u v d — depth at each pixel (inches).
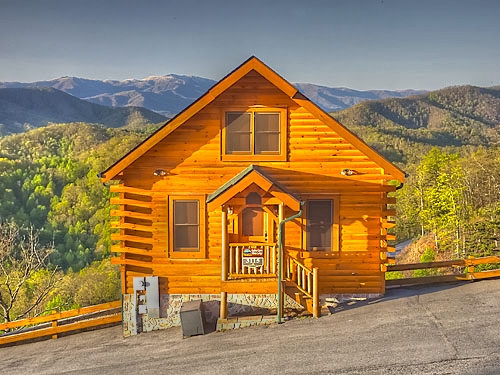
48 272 1487.5
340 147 576.7
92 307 618.2
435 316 523.5
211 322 575.5
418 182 2383.1
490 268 1025.5
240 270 565.0
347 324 516.4
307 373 414.0
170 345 520.1
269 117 575.5
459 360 416.2
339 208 580.7
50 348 569.6
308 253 583.8
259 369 430.0
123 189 578.2
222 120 573.0
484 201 2053.4
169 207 579.8
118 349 533.3
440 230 1918.1
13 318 1203.9
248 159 577.0
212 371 436.5
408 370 404.2
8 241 1369.3
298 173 577.9
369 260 585.3
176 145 577.0
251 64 550.6
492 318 508.7
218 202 523.5
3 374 498.3
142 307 584.4
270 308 575.8
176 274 582.9
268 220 582.2
